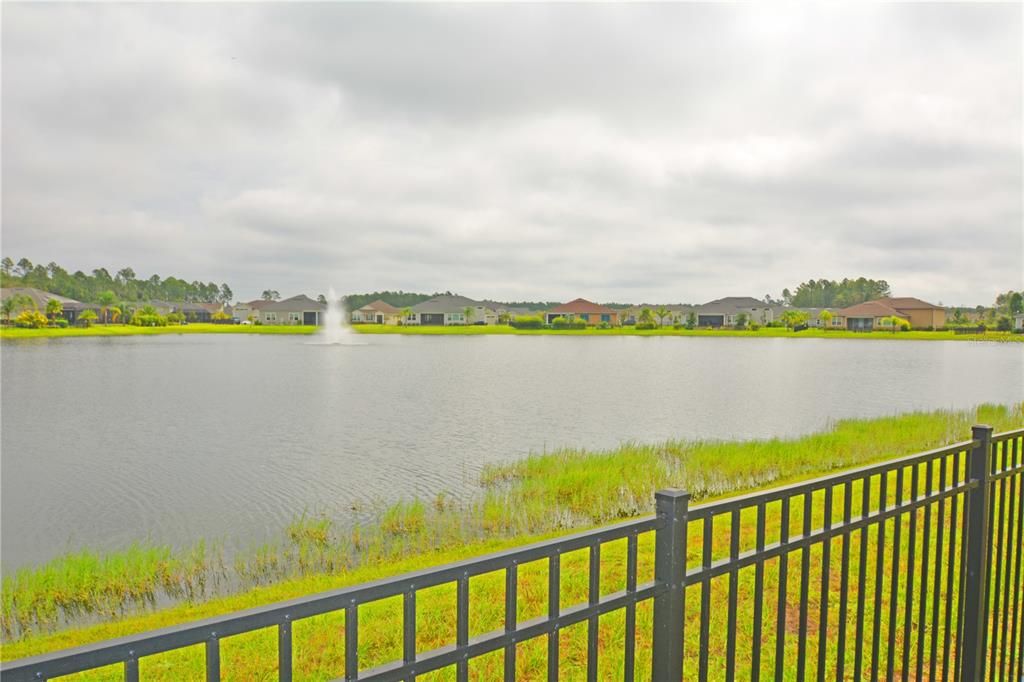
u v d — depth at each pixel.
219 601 7.83
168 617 7.38
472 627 5.39
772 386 35.59
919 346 77.38
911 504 2.65
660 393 32.78
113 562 8.96
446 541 10.20
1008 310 118.62
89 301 146.25
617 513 11.57
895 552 2.65
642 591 1.81
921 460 2.68
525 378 40.31
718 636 4.96
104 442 20.39
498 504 11.79
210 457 18.00
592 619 1.73
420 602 6.02
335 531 11.00
